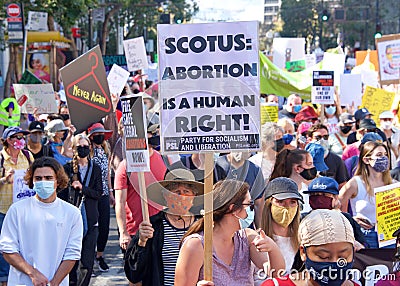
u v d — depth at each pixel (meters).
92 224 8.34
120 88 12.48
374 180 7.29
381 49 14.09
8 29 21.55
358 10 73.88
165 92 4.48
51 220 5.89
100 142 9.73
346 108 17.06
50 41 29.45
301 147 10.52
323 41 78.94
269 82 19.17
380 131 10.81
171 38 4.76
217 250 4.51
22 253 5.87
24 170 8.41
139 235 5.88
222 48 4.77
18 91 14.77
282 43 22.31
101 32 47.06
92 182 8.38
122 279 9.28
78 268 8.45
